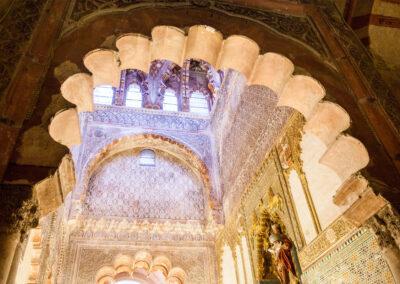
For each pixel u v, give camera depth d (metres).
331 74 4.14
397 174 3.38
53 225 6.18
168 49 4.10
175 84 11.42
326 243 4.63
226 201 8.74
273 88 4.29
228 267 8.34
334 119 3.92
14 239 2.49
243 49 4.16
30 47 3.39
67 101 3.24
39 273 5.36
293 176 5.60
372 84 4.17
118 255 8.38
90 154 9.03
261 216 6.65
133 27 3.88
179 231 9.05
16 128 2.95
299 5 4.78
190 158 9.98
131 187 9.43
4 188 2.64
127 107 10.20
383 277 3.59
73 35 3.67
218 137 9.86
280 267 5.71
